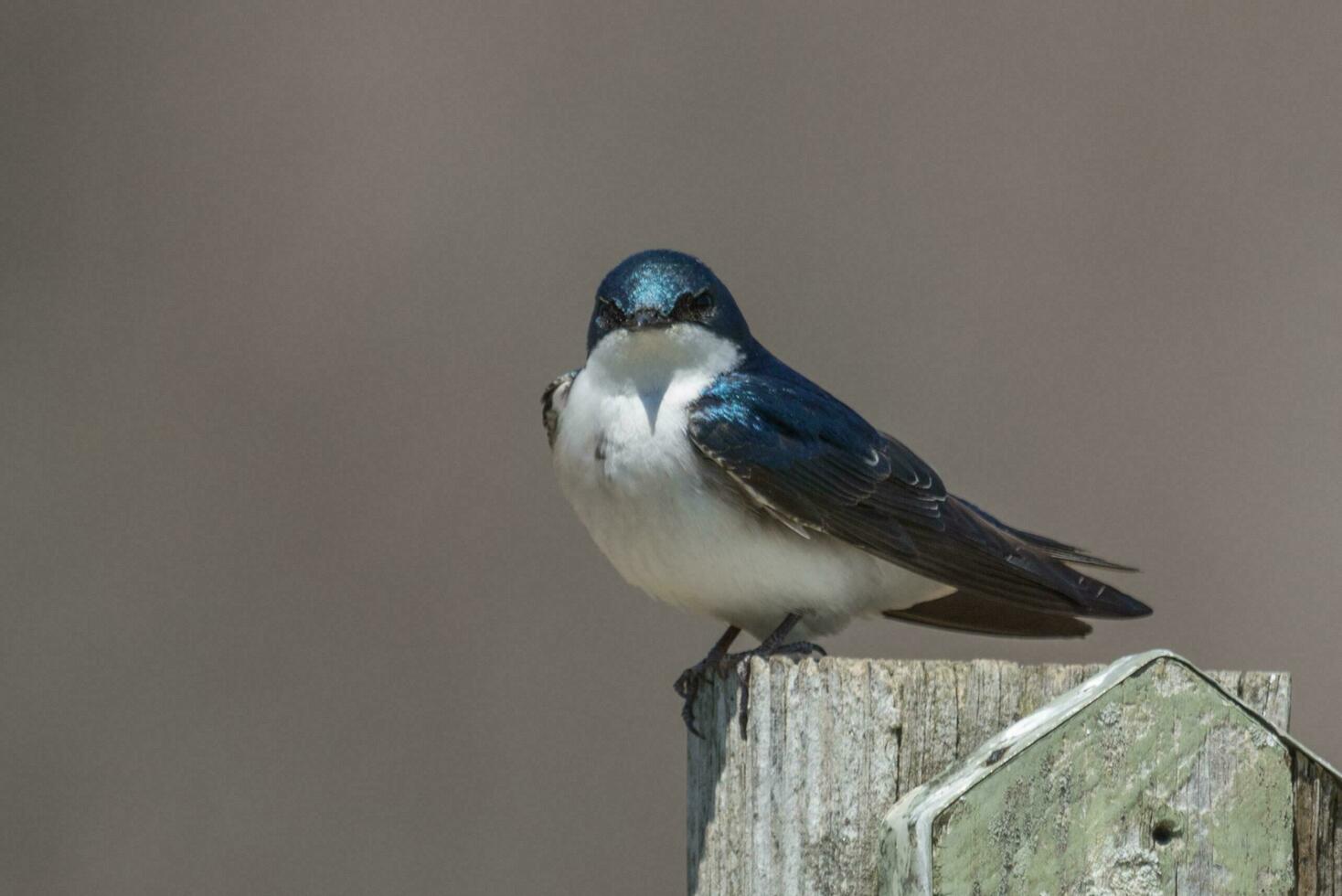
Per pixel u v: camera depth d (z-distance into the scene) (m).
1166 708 6.85
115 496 16.44
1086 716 6.83
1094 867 6.79
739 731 7.58
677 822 14.84
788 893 7.30
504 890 14.60
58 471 16.48
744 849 7.50
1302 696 15.84
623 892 14.47
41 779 15.09
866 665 7.32
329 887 14.68
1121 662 6.98
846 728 7.28
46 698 15.36
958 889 6.72
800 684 7.36
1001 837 6.76
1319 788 6.86
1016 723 7.06
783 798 7.35
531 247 17.97
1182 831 6.82
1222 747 6.85
